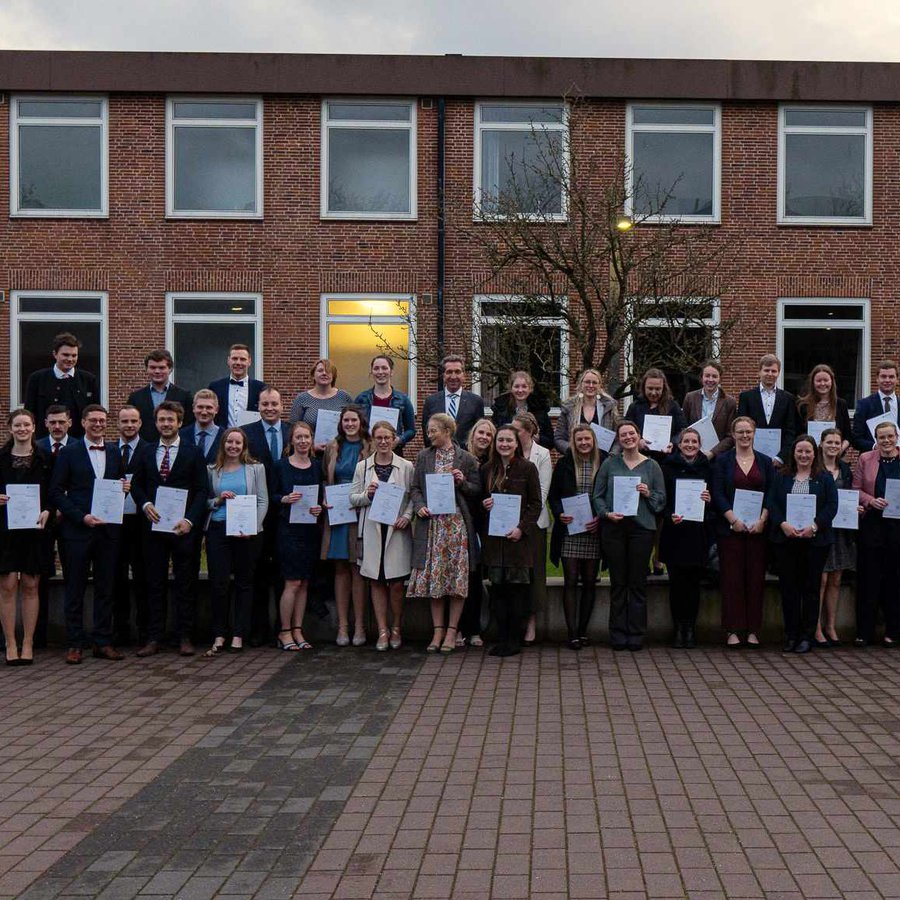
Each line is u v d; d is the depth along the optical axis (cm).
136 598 1020
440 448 990
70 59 1942
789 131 1994
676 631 1021
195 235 1966
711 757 664
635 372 1593
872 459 1020
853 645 1023
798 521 972
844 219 1992
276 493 1008
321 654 988
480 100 1980
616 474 991
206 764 659
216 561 996
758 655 977
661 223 1762
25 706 809
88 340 1969
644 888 470
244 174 1986
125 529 1005
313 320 1966
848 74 1967
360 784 617
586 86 1958
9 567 955
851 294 1980
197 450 989
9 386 1955
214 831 545
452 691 843
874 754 669
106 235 1961
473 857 507
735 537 998
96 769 652
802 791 599
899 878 478
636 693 834
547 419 1088
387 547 990
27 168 1973
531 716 765
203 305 1972
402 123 1983
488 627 1051
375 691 845
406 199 1986
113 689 860
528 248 1661
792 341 1989
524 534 966
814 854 507
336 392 1109
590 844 521
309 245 1967
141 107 1967
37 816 570
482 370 1616
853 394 1994
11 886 479
